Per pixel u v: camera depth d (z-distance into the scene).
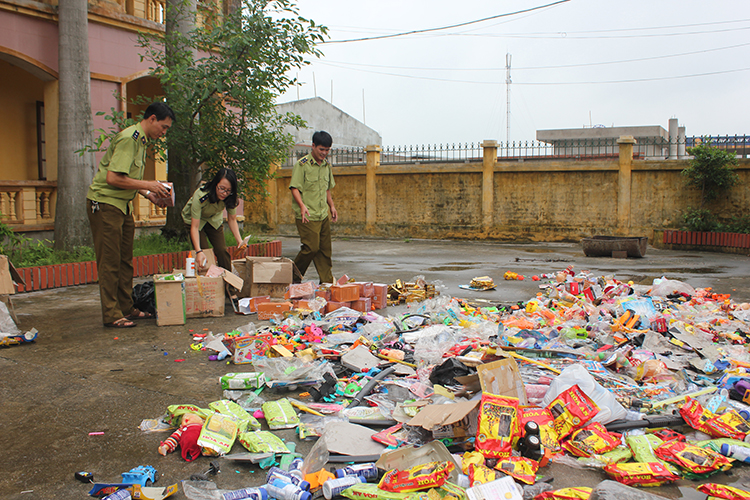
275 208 18.77
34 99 10.51
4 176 10.06
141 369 3.70
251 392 3.24
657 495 2.15
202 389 3.33
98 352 4.09
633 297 5.16
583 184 14.80
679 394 3.12
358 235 17.56
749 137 13.52
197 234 5.68
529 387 2.96
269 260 5.88
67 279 7.01
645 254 11.91
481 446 2.37
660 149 21.22
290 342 4.12
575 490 2.05
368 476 2.26
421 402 2.83
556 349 3.69
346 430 2.56
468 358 3.36
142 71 10.21
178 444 2.56
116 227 4.78
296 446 2.60
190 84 7.68
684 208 13.83
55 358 3.93
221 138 8.30
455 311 5.16
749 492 2.13
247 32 7.68
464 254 12.07
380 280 7.82
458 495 2.02
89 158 8.16
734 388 3.10
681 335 4.14
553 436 2.47
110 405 3.06
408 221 16.81
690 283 7.65
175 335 4.61
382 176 17.03
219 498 2.09
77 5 7.97
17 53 8.41
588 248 11.52
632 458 2.42
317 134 6.14
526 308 5.28
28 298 6.23
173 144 8.12
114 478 2.28
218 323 5.06
